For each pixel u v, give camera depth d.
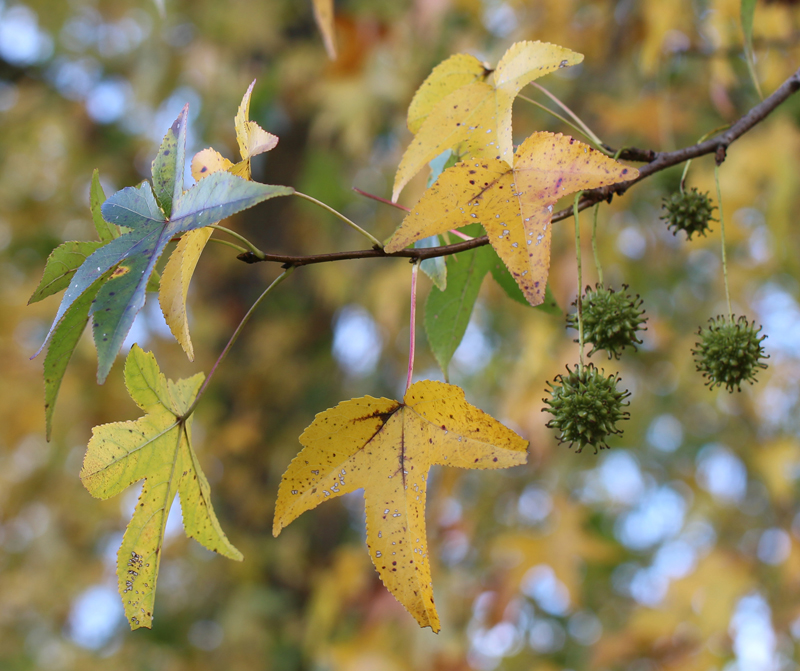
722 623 3.43
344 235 5.27
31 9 5.30
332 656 3.64
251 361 5.35
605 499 5.73
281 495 1.11
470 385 5.12
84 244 1.17
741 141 3.47
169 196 1.03
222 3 5.09
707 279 4.60
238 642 4.70
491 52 4.14
